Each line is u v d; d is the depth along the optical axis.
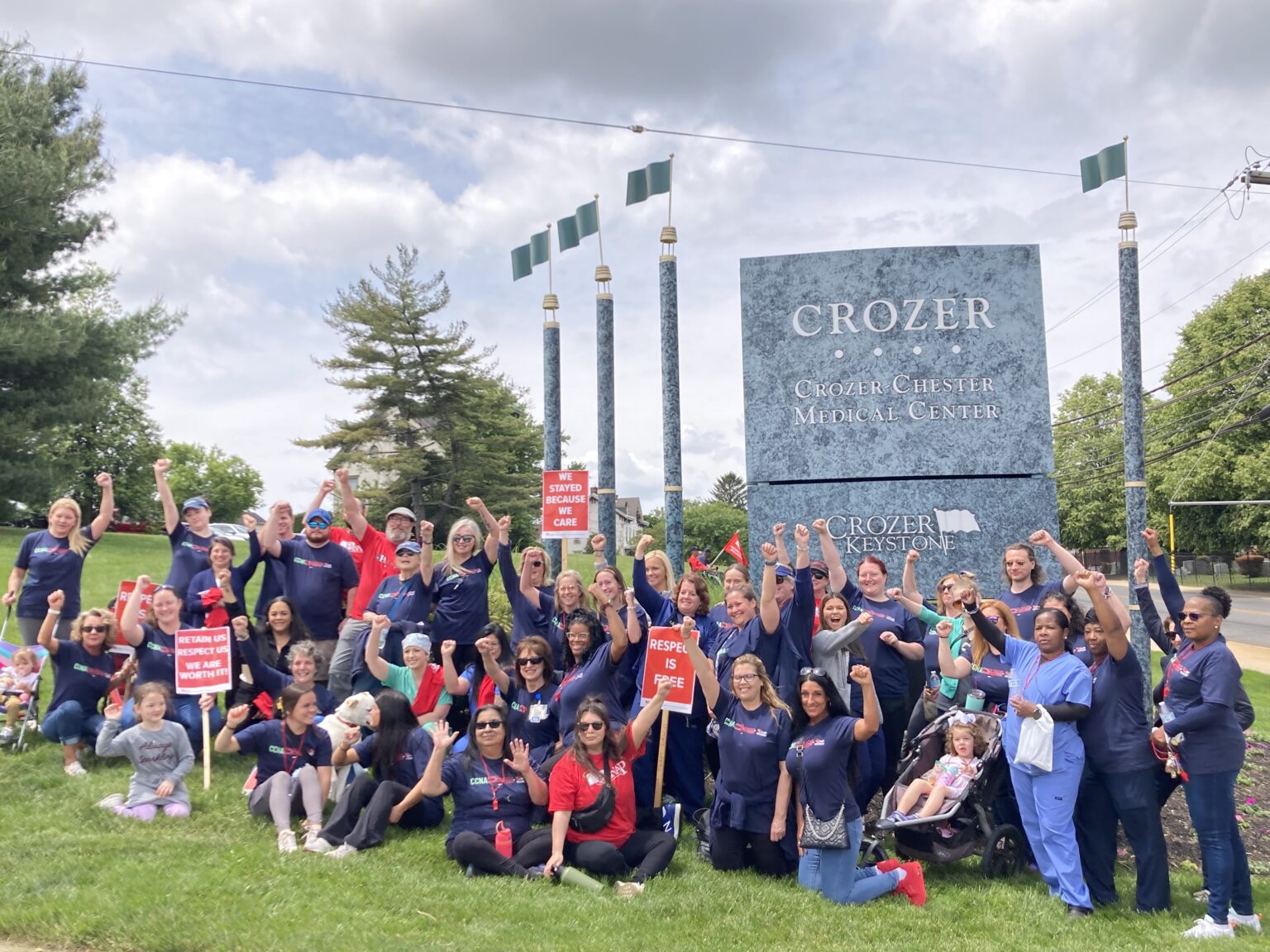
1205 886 7.27
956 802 7.33
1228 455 47.12
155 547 29.81
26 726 9.25
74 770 8.60
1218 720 6.58
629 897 6.54
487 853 6.90
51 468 27.89
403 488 42.59
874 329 10.82
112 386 28.98
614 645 8.00
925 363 10.79
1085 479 61.09
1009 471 10.69
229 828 7.56
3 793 8.12
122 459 53.94
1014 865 7.57
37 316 26.61
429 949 5.46
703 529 36.78
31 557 10.17
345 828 7.36
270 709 8.67
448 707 8.39
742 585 7.96
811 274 10.93
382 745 7.80
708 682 7.36
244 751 7.98
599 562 8.55
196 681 8.49
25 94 27.12
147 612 9.25
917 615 8.65
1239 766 6.59
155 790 7.90
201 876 6.40
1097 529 66.31
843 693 7.89
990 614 8.08
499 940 5.69
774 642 7.97
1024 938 6.22
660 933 5.97
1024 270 10.88
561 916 6.13
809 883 6.94
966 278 10.85
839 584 8.79
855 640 7.93
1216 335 49.53
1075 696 6.94
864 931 6.22
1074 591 7.63
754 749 7.12
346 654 9.18
